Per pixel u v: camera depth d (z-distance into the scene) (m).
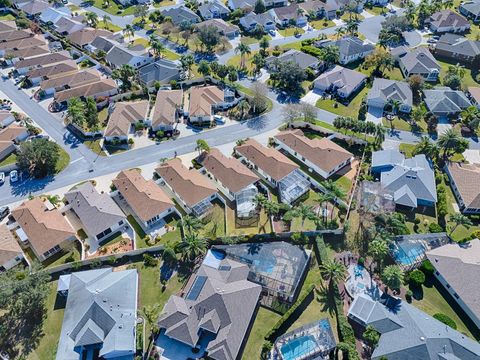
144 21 193.00
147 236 89.12
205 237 87.62
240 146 110.25
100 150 115.19
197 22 187.38
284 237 88.31
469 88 137.12
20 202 99.25
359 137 117.38
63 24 182.62
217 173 101.88
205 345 69.62
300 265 79.44
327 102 134.88
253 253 82.81
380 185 96.38
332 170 104.12
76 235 89.06
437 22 181.38
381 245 79.50
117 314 71.44
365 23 192.38
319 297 77.00
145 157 112.50
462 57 157.88
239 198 95.62
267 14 187.00
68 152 114.56
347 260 83.88
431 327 68.62
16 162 108.94
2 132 117.94
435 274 80.38
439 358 64.12
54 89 141.38
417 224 91.56
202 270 79.12
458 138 106.19
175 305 72.94
